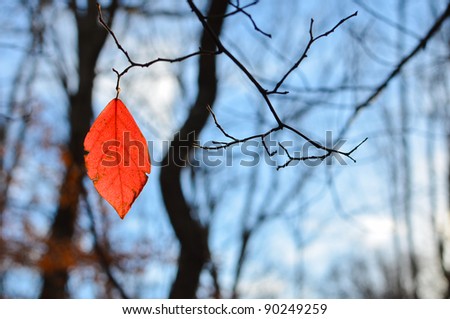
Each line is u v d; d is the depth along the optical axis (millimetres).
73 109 8398
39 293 9344
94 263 8867
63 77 8703
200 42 5691
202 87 5906
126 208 1702
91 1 7406
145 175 1726
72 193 8781
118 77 1832
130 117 1757
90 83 8062
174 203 6223
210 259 6898
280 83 2053
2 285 9750
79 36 7785
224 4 5062
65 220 8984
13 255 8797
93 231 8227
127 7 7934
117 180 1713
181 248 6574
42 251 8828
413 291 16688
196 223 6570
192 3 2066
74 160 8664
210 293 8000
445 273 16031
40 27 8617
